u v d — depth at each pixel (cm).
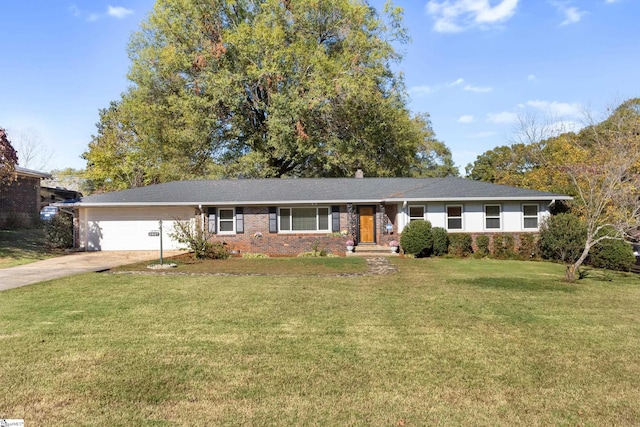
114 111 3816
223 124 2920
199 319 785
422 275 1381
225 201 2133
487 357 600
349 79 2689
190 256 1938
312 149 2730
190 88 2855
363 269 1520
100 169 3459
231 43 2773
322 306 903
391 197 2089
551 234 1906
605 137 2672
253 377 519
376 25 2927
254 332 707
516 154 3950
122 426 399
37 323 744
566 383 514
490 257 2022
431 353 613
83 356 583
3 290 1038
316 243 2142
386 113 2928
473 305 929
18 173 2675
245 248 2158
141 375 520
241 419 416
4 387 480
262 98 2948
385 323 770
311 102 2630
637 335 717
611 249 1683
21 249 2030
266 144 2909
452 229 2123
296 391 481
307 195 2191
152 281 1198
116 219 2233
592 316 848
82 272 1347
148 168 3159
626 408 452
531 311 881
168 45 2894
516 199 2064
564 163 2538
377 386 498
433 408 445
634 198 1482
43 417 414
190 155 2973
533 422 421
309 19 2883
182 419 414
